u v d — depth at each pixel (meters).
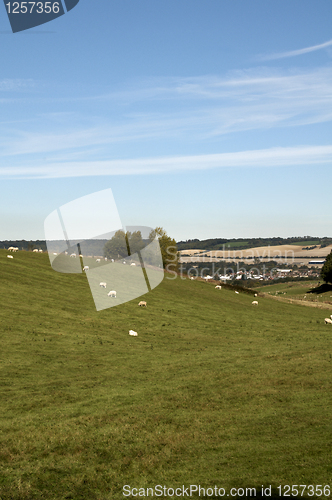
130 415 17.89
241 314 62.06
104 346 35.38
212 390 22.17
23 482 11.20
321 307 84.19
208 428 16.14
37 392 22.05
